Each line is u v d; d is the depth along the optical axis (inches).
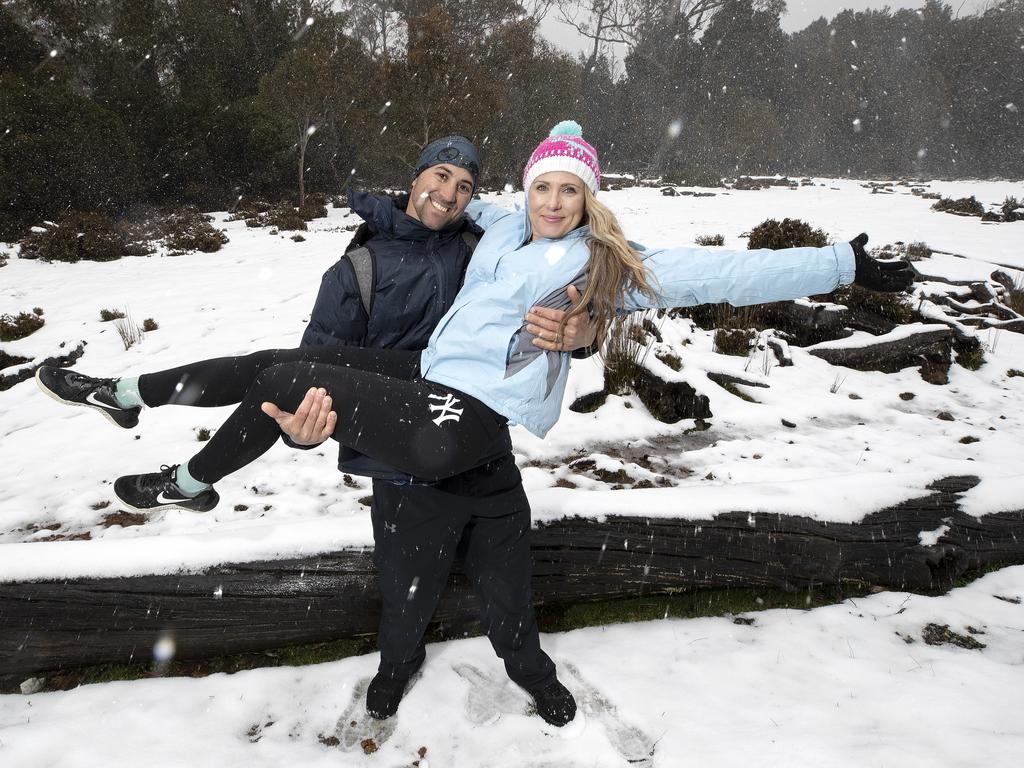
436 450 65.2
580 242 71.7
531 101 1233.4
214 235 635.5
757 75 2105.1
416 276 76.5
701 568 110.0
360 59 1137.4
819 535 111.7
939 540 115.3
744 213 802.2
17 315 360.8
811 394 226.1
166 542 95.5
